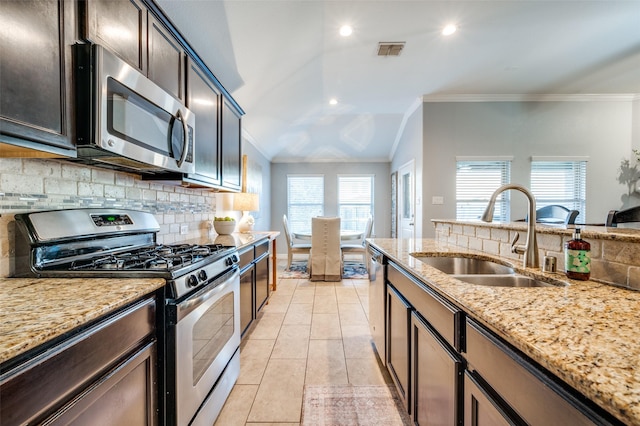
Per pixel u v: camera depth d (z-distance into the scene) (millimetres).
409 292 1367
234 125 2803
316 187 6547
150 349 1018
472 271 1735
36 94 870
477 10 2271
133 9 1302
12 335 590
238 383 1792
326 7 2193
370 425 1446
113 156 1164
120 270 1108
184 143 1554
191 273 1218
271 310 3053
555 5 2236
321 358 2086
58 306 771
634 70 3338
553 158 4055
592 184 4090
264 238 2906
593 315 699
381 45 2729
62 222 1189
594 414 443
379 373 1896
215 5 1967
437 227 2494
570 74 3434
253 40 2412
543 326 633
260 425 1450
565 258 1095
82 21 1032
